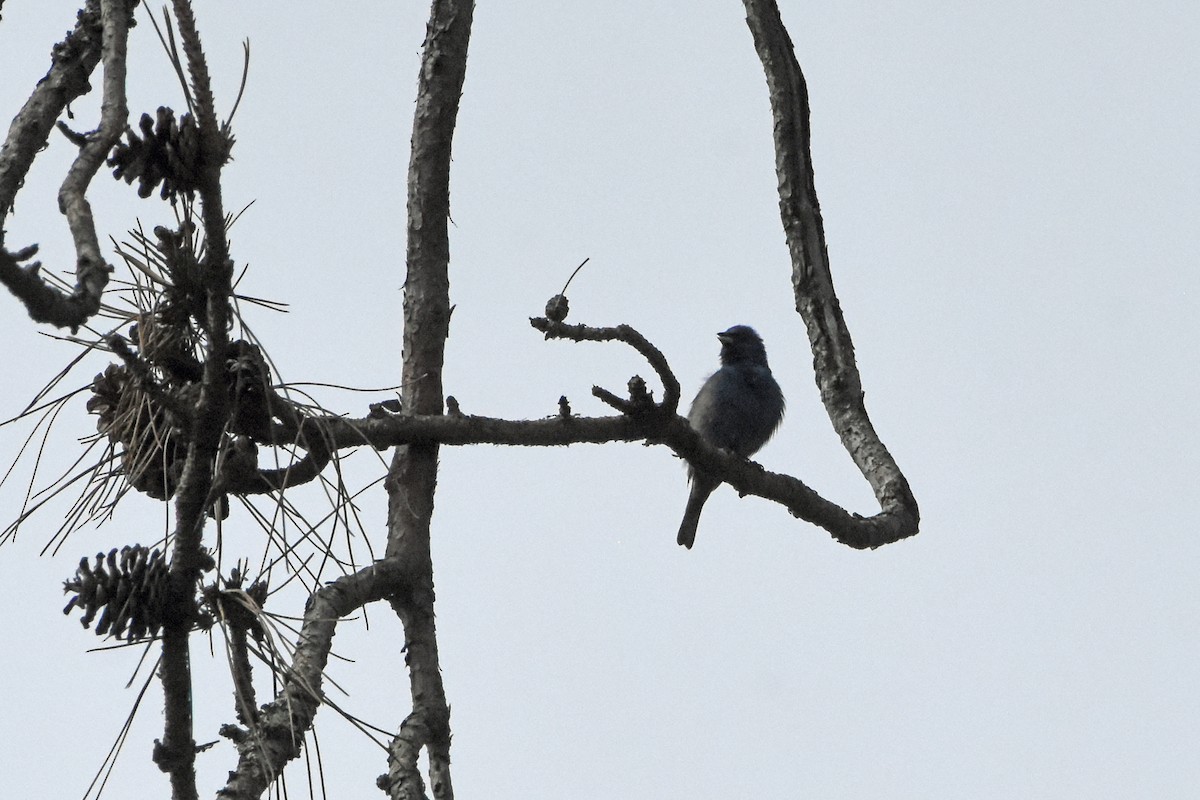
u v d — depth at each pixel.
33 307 6.52
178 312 8.68
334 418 9.11
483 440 10.82
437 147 11.83
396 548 10.35
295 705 8.30
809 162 16.45
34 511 8.68
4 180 9.56
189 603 8.07
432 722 9.70
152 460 8.79
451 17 12.09
